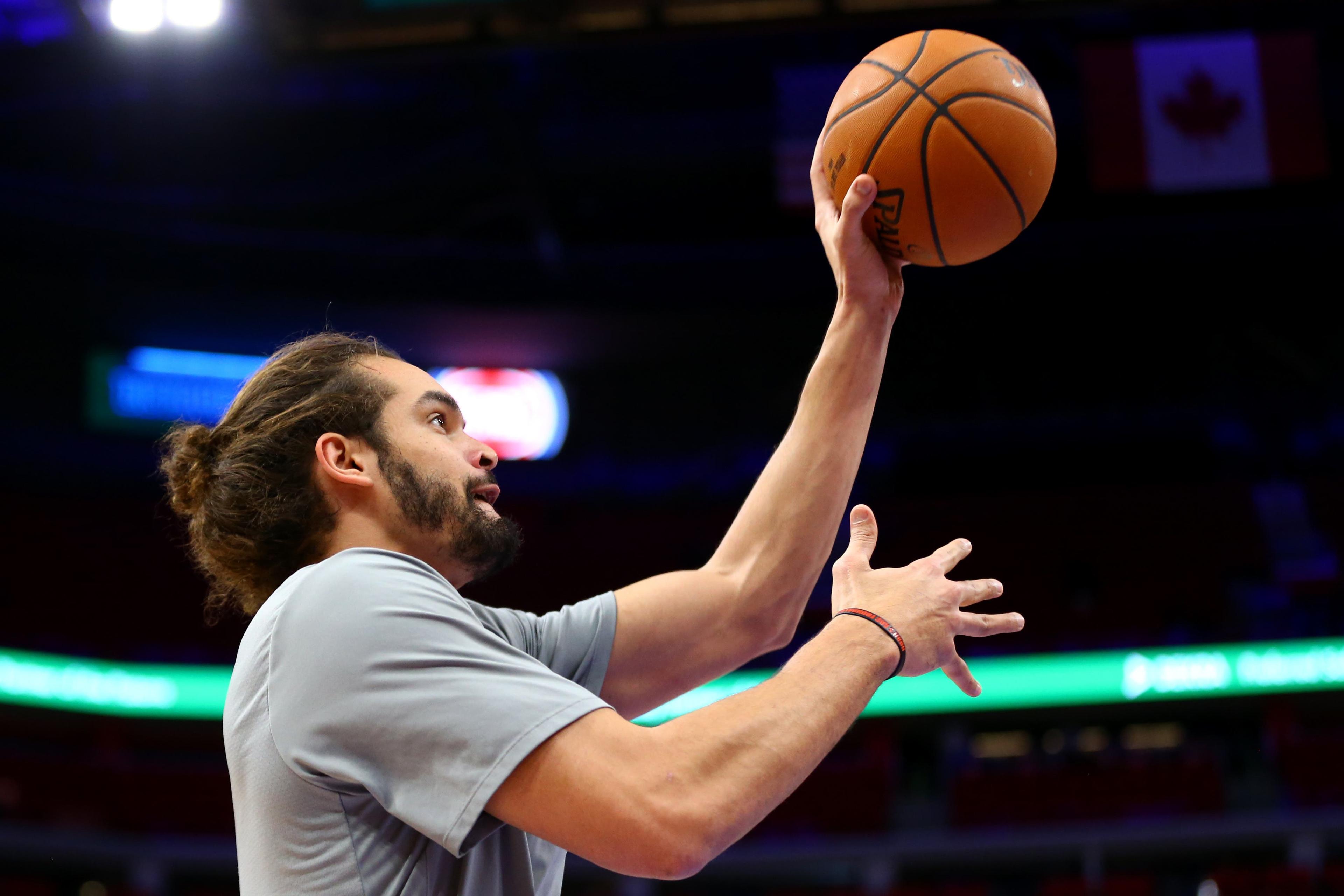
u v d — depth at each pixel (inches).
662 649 68.5
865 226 73.5
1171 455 652.7
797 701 51.4
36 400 605.9
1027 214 73.4
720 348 661.9
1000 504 631.2
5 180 558.6
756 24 278.5
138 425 609.3
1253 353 660.7
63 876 458.9
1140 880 417.4
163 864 459.2
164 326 606.5
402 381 65.0
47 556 582.6
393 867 50.8
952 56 73.0
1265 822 428.8
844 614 56.0
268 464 62.3
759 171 606.2
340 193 605.9
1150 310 647.1
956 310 647.8
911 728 503.2
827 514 72.1
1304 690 475.8
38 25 443.5
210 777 488.1
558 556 633.0
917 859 448.8
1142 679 488.1
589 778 47.7
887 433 675.4
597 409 685.9
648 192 616.7
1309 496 608.4
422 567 55.8
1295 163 430.9
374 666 50.5
